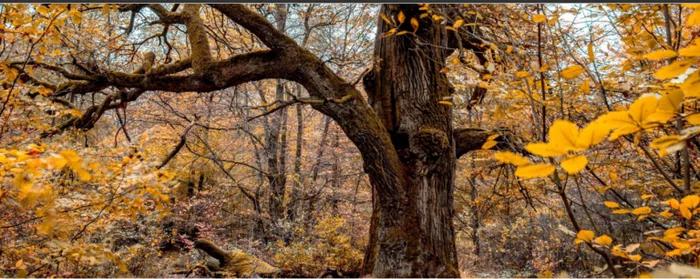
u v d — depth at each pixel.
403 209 4.67
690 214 1.33
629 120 0.76
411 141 4.88
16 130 3.94
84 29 5.85
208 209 12.39
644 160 3.21
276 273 8.59
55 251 2.97
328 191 12.74
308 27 11.61
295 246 9.02
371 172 4.74
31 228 3.25
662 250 1.72
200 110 9.33
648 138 2.42
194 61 4.72
